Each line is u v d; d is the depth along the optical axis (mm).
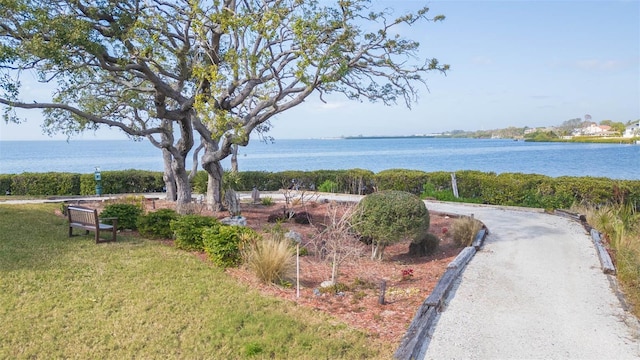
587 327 5367
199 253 8484
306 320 5465
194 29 9477
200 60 11172
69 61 8727
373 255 8828
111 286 6531
